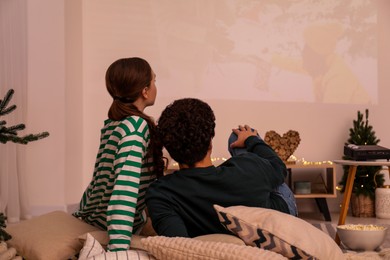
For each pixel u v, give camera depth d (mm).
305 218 5199
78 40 5312
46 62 5102
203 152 1438
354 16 5848
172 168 4820
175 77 5598
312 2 5801
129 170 1508
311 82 5781
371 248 2846
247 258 1063
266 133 5184
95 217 1738
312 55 5793
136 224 1725
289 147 5168
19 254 1676
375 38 5863
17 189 4738
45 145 5090
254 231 1263
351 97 5824
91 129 5379
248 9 5723
